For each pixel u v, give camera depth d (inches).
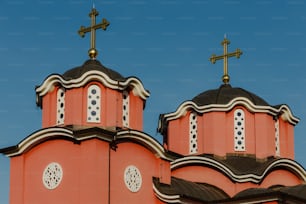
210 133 2849.4
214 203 2519.7
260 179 2731.3
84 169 2290.8
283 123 2970.0
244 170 2768.2
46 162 2356.1
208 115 2866.6
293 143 2979.8
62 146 2347.4
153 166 2450.8
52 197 2322.8
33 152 2377.0
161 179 2455.7
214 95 2913.4
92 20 2568.9
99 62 2529.5
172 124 2923.2
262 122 2869.1
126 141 2389.3
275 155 2898.6
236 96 2888.8
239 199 2465.6
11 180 2374.5
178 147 2893.7
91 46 2544.3
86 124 2374.5
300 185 2687.0
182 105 2903.5
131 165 2389.3
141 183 2405.3
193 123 2903.5
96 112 2389.3
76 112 2374.5
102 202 2278.5
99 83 2401.6
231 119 2864.2
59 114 2440.9
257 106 2866.6
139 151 2422.5
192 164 2765.7
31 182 2356.1
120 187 2343.8
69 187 2308.1
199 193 2608.3
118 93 2420.0
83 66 2485.2
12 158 2389.3
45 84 2447.1
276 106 2933.1
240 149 2849.4
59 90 2455.7
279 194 2384.4
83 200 2268.7
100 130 2290.8
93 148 2290.8
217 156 2824.8
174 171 2755.9
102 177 2293.3
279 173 2832.2
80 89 2386.8
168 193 2407.7
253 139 2854.3
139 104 2482.8
